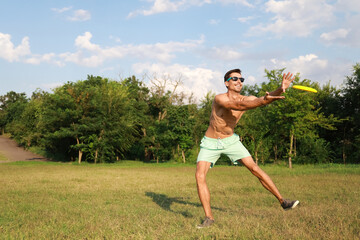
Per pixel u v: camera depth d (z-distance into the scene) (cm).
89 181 1262
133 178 1418
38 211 590
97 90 3191
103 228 426
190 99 3712
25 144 5034
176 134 3052
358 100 2941
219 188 984
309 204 652
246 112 2680
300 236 347
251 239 344
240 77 434
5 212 582
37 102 5022
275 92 347
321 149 2628
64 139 3509
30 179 1316
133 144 3725
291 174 1552
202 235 360
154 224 447
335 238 337
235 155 451
